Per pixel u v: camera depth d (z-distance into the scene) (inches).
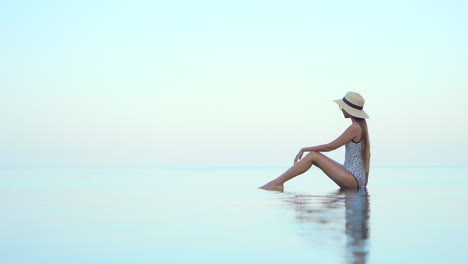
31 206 199.5
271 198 221.8
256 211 174.4
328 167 275.4
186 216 165.6
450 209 181.3
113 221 155.5
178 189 290.2
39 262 100.0
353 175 276.2
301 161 275.9
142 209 187.2
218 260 100.3
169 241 120.6
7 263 99.3
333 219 152.6
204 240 121.4
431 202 205.9
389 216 160.2
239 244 115.6
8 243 119.3
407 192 259.1
